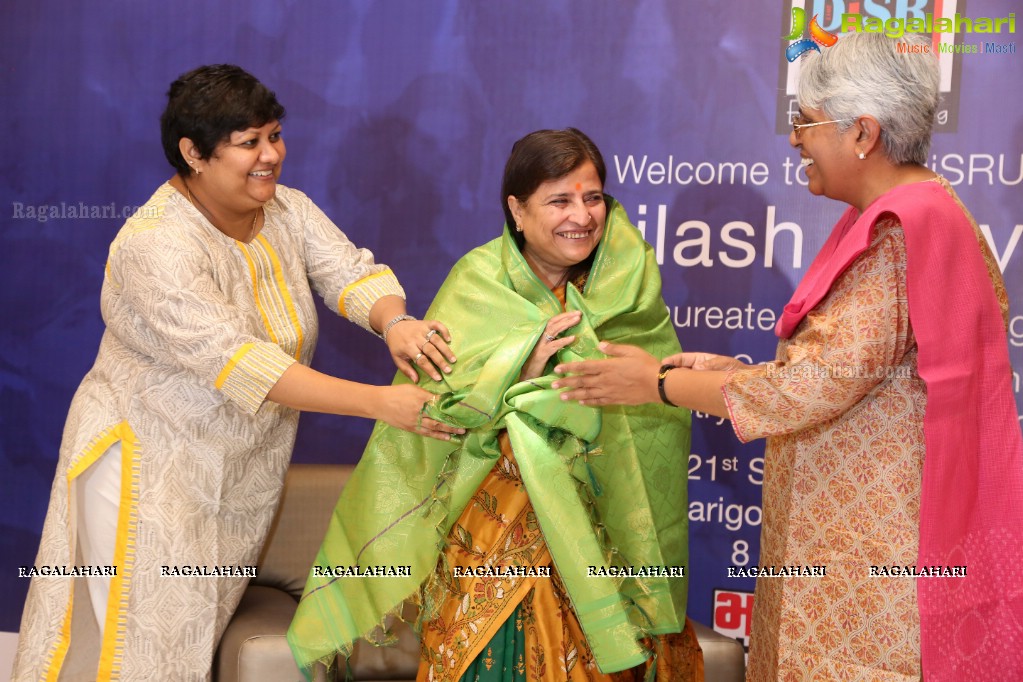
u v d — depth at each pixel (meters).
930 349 1.65
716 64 2.76
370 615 2.05
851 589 1.75
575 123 2.83
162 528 2.04
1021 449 1.70
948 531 1.68
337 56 2.89
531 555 1.91
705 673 2.14
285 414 2.23
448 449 2.02
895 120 1.70
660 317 2.12
